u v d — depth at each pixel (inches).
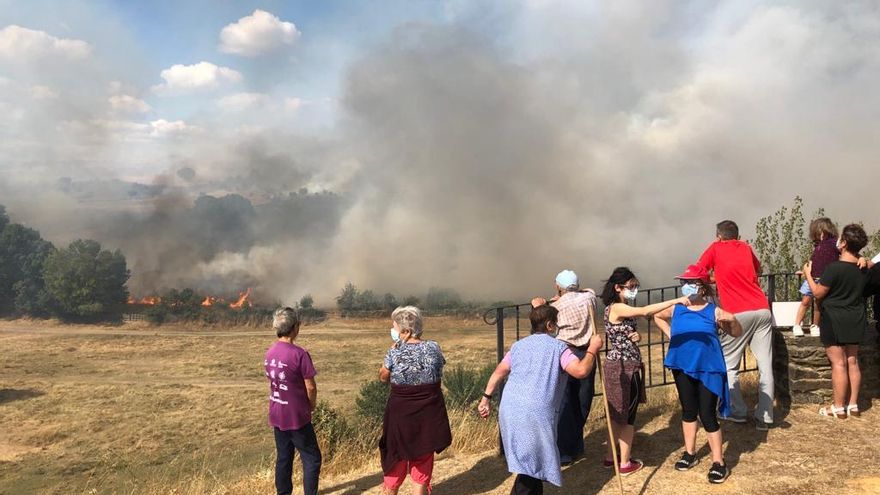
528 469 156.5
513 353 168.1
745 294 222.5
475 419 288.7
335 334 3796.8
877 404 234.7
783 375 245.9
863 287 215.2
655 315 197.9
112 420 1704.0
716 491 178.7
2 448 1438.2
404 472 183.2
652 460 207.6
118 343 3422.7
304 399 196.4
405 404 176.4
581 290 207.2
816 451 199.2
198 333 3897.6
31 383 2299.5
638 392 197.9
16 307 4517.7
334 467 259.4
